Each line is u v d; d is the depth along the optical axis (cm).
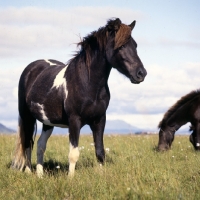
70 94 788
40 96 867
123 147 1236
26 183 708
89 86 773
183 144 1387
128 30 751
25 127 949
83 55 797
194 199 591
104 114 800
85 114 783
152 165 799
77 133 784
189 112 1289
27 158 941
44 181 707
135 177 692
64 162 998
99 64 775
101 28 791
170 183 654
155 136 1717
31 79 929
